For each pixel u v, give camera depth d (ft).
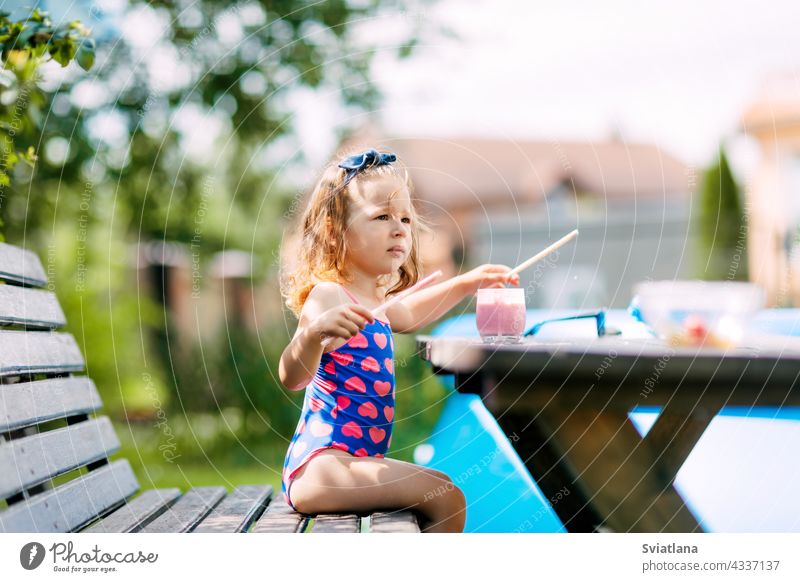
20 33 7.52
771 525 6.72
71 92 13.99
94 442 6.34
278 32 15.23
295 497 5.56
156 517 5.90
